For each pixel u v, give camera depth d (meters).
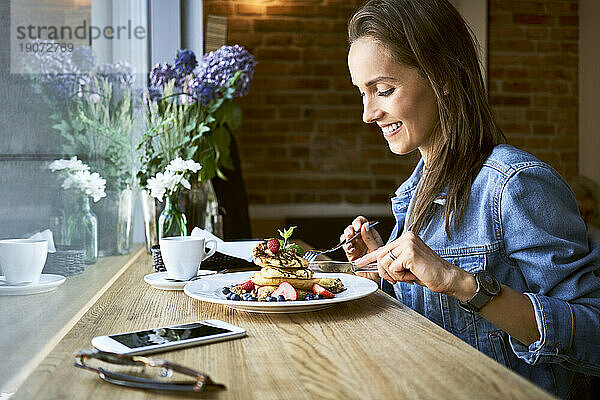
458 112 1.25
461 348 0.82
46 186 1.04
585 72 4.97
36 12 1.01
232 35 4.96
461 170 1.24
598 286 1.11
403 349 0.82
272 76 5.03
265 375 0.72
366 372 0.73
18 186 0.89
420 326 0.95
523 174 1.16
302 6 5.02
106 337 0.87
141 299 1.20
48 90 1.08
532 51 5.05
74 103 1.26
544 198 1.14
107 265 1.53
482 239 1.19
